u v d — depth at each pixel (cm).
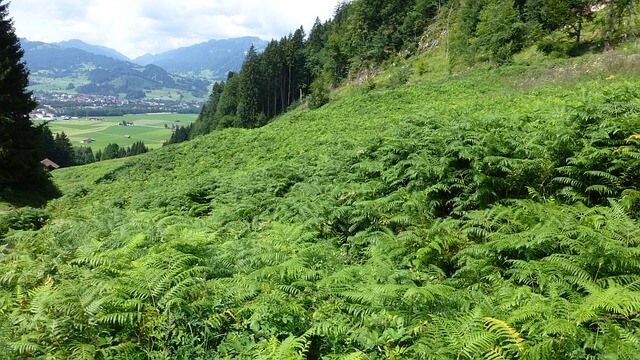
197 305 480
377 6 7731
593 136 742
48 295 501
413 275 514
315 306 495
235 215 1073
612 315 389
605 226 530
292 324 460
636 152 670
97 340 436
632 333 356
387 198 799
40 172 3142
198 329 460
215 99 10681
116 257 625
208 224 984
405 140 998
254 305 477
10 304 553
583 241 496
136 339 448
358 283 520
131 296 498
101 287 493
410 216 725
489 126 966
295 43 10044
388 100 3472
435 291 441
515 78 3077
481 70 3988
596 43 3466
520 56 4075
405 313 435
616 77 2114
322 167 1271
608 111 790
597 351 346
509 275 523
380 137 1180
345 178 1082
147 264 551
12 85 2922
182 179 2591
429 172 828
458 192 802
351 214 823
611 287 399
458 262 563
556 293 414
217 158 2872
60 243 895
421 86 3762
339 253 698
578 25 3709
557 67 2991
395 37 7219
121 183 2842
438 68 5281
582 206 634
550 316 376
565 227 532
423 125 1160
